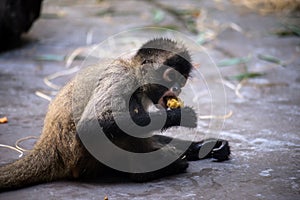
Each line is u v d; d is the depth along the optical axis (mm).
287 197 9219
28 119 13391
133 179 10000
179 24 24531
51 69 18188
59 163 9859
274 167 10555
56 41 21766
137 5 29031
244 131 12719
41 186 9711
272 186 9664
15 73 17594
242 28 23719
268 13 26188
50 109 10172
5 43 20328
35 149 9859
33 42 21547
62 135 9750
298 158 11016
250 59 19547
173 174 10289
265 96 15750
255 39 22203
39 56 19531
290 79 17453
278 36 22719
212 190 9523
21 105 14531
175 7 27578
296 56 19969
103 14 26766
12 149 11406
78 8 28438
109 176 10273
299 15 25781
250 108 14594
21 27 20250
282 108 14594
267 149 11539
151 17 26031
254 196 9250
